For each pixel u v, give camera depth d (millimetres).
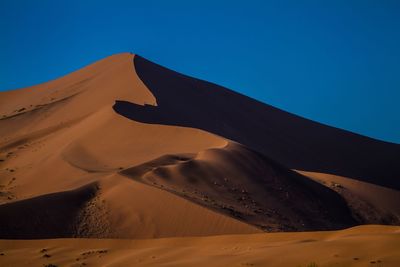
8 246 36125
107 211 46594
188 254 29672
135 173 55188
